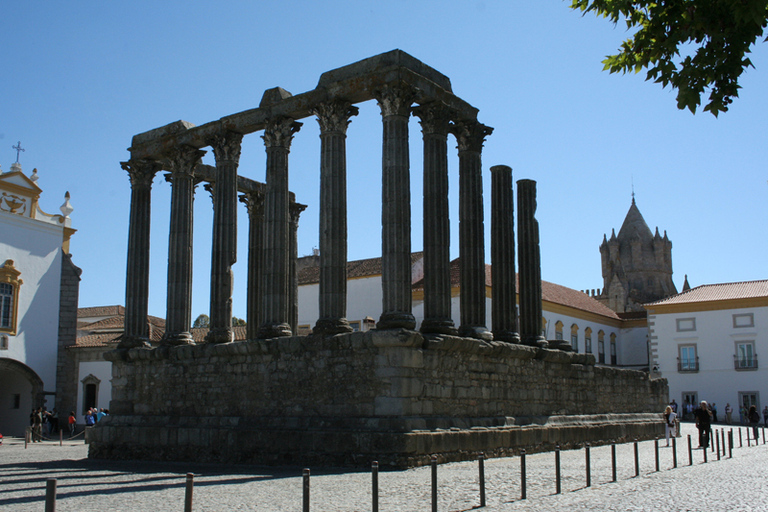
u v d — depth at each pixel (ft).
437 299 80.59
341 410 76.07
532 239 103.76
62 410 179.73
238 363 86.84
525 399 92.58
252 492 55.47
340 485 58.18
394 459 69.10
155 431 91.50
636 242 435.12
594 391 111.24
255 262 110.32
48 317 181.47
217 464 82.07
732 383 221.87
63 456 103.60
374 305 183.01
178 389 92.99
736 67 36.11
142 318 103.24
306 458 75.36
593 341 244.83
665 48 37.45
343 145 83.51
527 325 101.40
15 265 175.01
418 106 84.33
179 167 101.60
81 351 180.65
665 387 139.54
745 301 222.89
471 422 80.38
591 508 47.21
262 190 112.78
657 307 235.81
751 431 167.84
